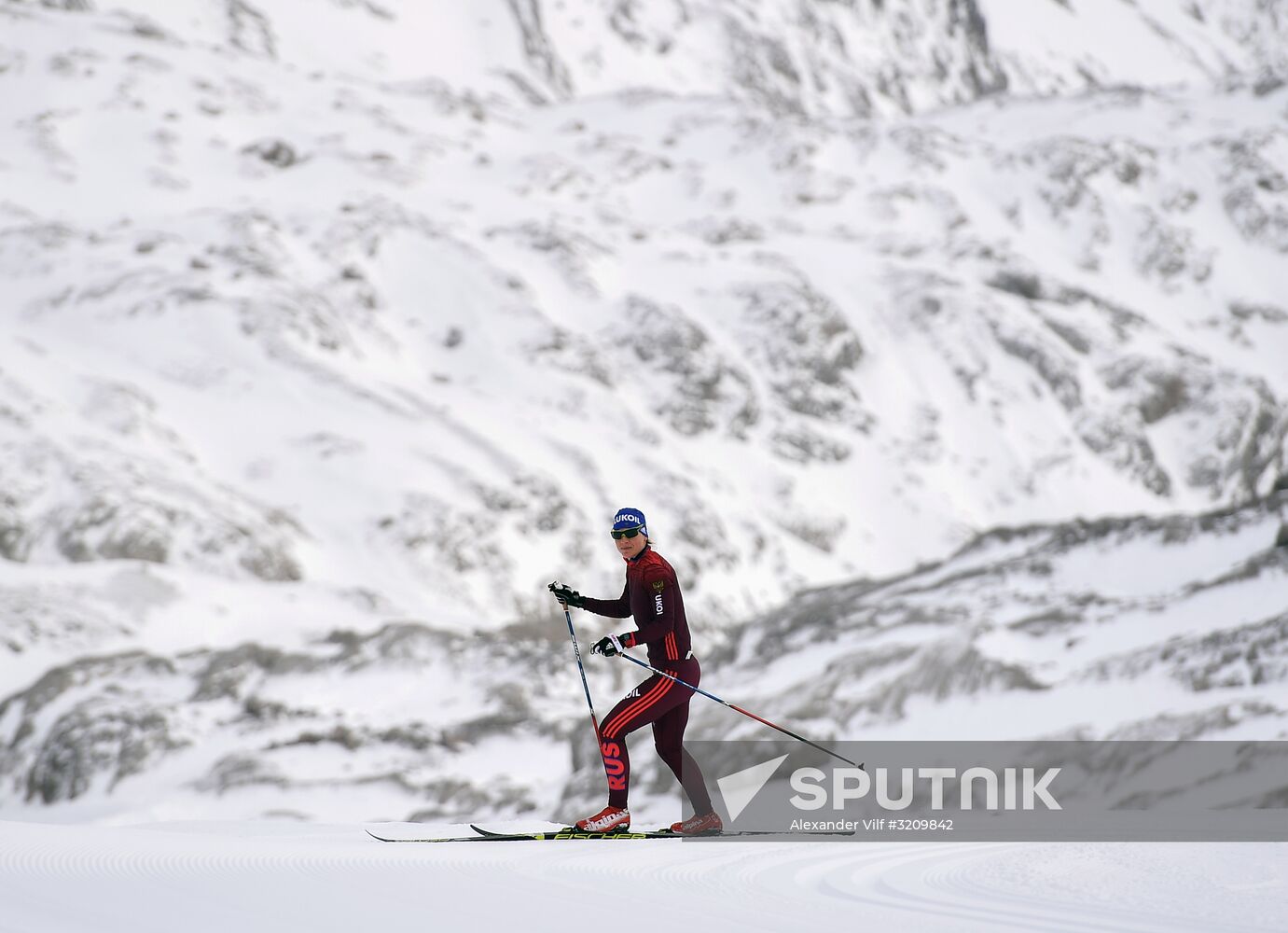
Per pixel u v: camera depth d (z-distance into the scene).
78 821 19.27
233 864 4.68
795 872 5.15
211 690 23.62
